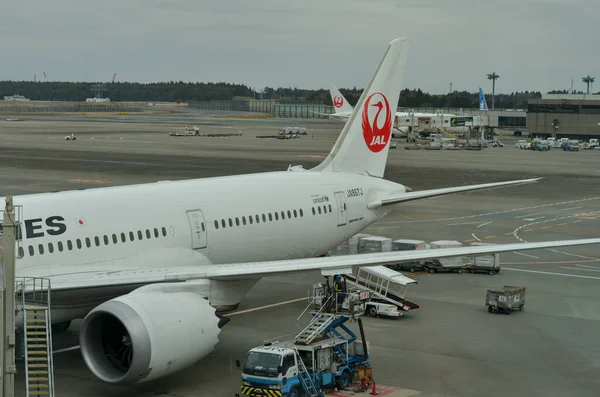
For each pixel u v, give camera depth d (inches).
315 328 1167.6
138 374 1045.8
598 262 2146.9
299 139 7598.4
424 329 1470.2
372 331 1451.8
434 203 3366.1
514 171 4677.7
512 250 1208.2
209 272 1188.5
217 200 1481.3
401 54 1893.5
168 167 4490.7
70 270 1201.4
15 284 1043.9
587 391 1147.3
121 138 7406.5
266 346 1109.1
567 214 3056.1
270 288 1808.6
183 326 1090.7
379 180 1879.9
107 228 1272.1
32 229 1176.2
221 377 1198.9
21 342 1110.4
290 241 1608.0
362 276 1644.9
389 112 1905.8
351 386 1172.5
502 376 1208.8
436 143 6609.3
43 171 4242.1
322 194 1699.1
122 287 1146.7
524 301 1632.6
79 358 1278.3
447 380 1186.6
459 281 1905.8
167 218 1371.8
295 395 1081.4
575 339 1417.3
